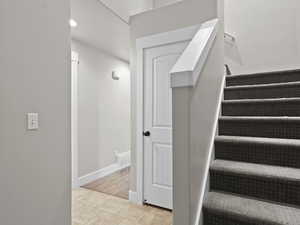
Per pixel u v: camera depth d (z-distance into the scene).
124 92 4.20
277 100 1.78
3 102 1.13
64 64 1.51
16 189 1.19
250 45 3.30
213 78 1.74
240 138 1.62
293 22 3.00
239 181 1.38
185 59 1.30
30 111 1.27
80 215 2.10
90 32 2.74
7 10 1.15
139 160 2.38
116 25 2.54
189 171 1.14
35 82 1.30
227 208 1.20
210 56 1.62
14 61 1.19
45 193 1.36
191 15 2.12
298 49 2.96
